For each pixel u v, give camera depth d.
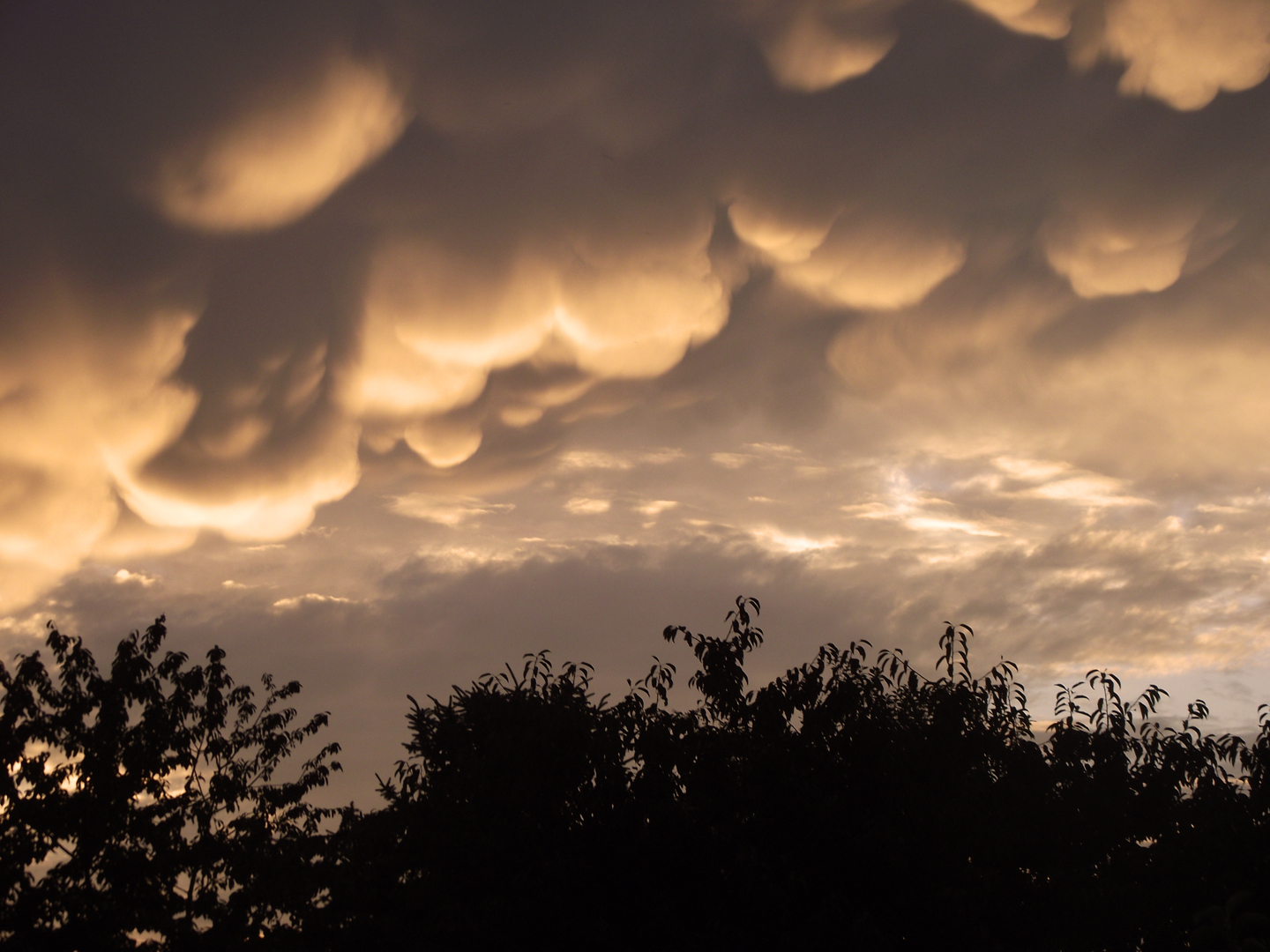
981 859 12.39
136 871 14.27
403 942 13.19
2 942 13.22
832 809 12.28
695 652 13.96
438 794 13.78
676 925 11.88
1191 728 13.84
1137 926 12.39
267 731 16.88
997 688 13.81
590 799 12.81
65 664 15.40
